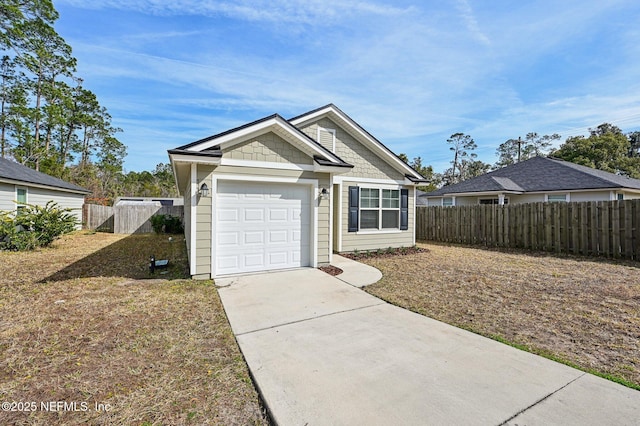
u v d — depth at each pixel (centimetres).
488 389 253
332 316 430
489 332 374
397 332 375
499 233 1145
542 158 1895
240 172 654
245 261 677
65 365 289
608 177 1595
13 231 1054
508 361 302
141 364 293
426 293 546
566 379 268
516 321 410
